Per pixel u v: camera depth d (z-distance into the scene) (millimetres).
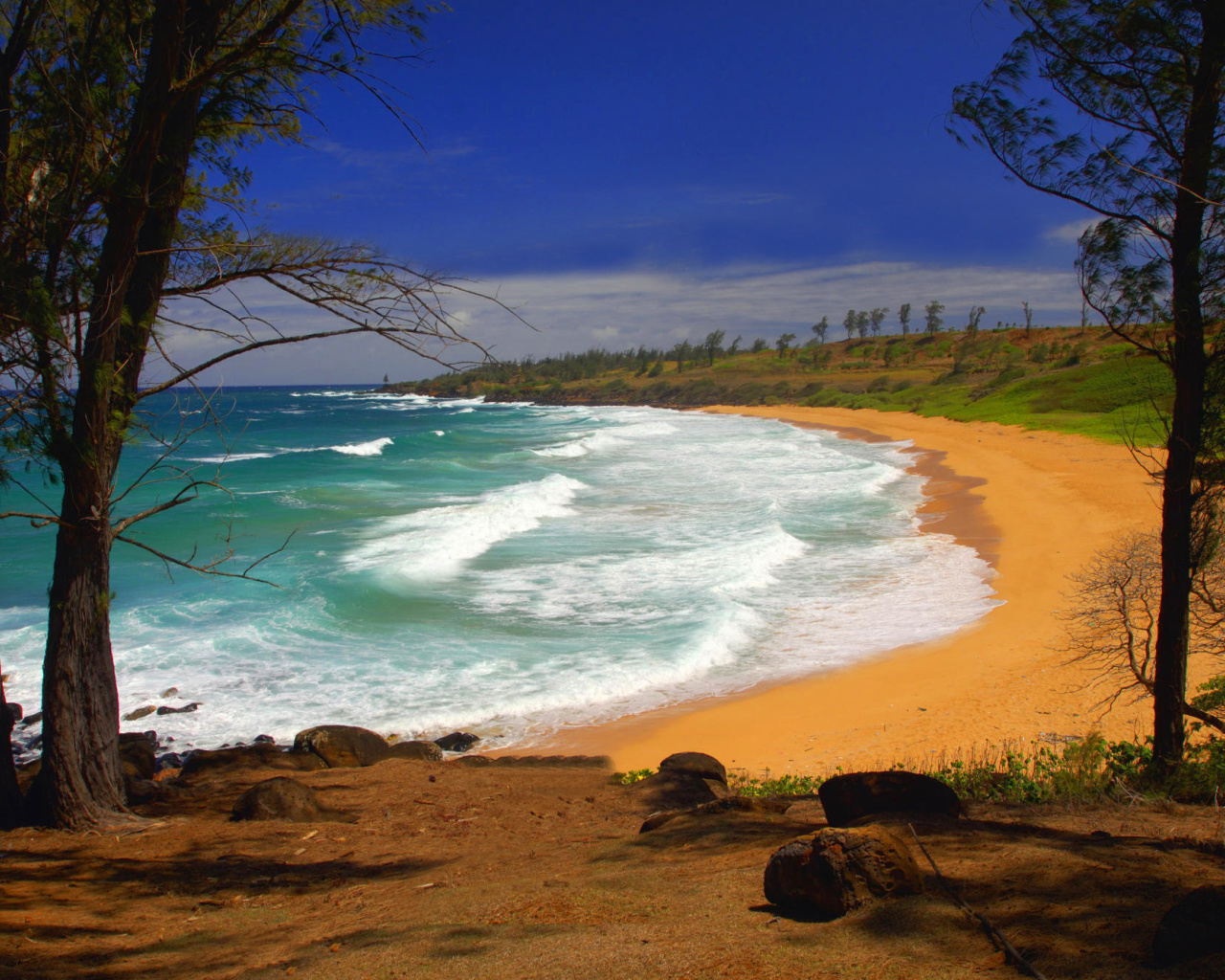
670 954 2861
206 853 5465
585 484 31609
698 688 12531
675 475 34812
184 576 17281
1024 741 9773
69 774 5816
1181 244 6324
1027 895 2975
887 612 16062
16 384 4980
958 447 42906
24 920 4059
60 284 5215
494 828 6398
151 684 12172
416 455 42688
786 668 13297
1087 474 29922
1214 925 2318
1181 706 6801
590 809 7027
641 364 165625
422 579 17672
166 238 5480
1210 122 6016
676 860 4391
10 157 5227
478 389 148625
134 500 26203
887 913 2928
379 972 3082
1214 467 6445
